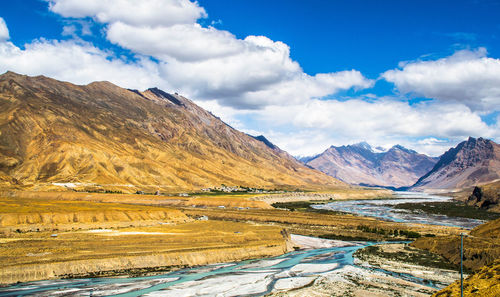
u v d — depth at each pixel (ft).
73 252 313.32
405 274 280.51
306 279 268.62
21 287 244.01
